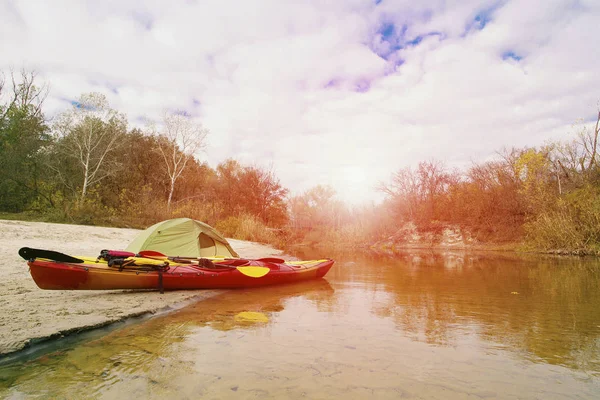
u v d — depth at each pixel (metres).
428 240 24.86
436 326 4.99
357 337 4.46
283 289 7.98
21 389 2.86
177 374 3.24
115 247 11.82
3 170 21.77
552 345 4.20
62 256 5.57
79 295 5.88
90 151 23.89
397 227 27.23
